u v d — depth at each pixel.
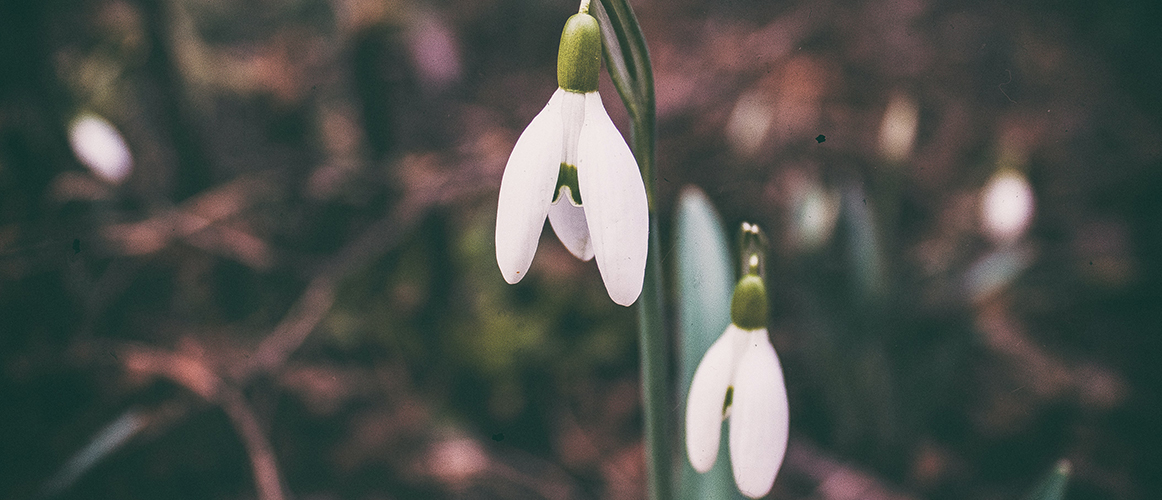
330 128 0.57
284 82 0.57
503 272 0.20
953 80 0.62
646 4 0.68
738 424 0.22
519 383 0.47
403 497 0.41
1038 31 0.65
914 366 0.43
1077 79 0.62
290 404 0.45
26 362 0.40
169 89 0.45
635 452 0.44
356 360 0.47
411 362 0.47
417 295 0.49
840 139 0.56
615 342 0.48
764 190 0.54
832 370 0.42
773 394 0.22
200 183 0.47
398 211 0.48
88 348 0.41
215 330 0.45
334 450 0.43
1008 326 0.50
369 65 0.49
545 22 0.66
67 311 0.42
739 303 0.22
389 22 0.48
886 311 0.41
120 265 0.45
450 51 0.52
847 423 0.42
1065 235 0.56
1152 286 0.50
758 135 0.54
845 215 0.42
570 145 0.20
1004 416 0.45
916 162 0.58
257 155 0.54
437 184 0.49
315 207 0.51
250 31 0.59
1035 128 0.59
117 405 0.41
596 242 0.20
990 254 0.47
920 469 0.42
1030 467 0.42
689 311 0.28
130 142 0.46
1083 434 0.43
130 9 0.45
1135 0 0.65
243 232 0.48
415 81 0.51
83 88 0.45
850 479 0.41
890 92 0.60
